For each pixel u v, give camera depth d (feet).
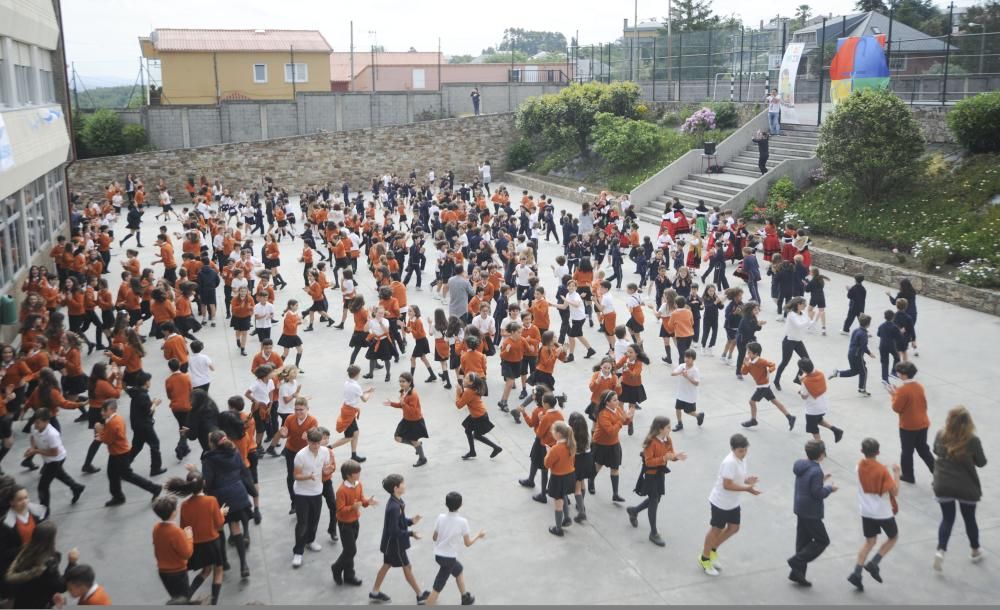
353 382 36.91
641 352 40.55
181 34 173.17
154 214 122.42
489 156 151.94
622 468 37.40
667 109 127.34
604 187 118.42
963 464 28.45
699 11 218.59
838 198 81.05
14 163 52.90
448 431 41.88
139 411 35.96
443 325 47.75
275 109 151.64
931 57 93.81
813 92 115.44
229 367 52.49
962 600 26.96
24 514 25.90
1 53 57.67
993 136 73.10
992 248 62.18
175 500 24.93
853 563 29.43
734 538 31.22
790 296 59.82
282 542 31.55
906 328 45.93
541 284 73.15
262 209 114.62
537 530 32.04
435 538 26.66
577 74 168.45
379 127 144.87
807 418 37.40
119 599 27.78
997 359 49.83
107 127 139.85
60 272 68.08
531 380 43.39
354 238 76.69
